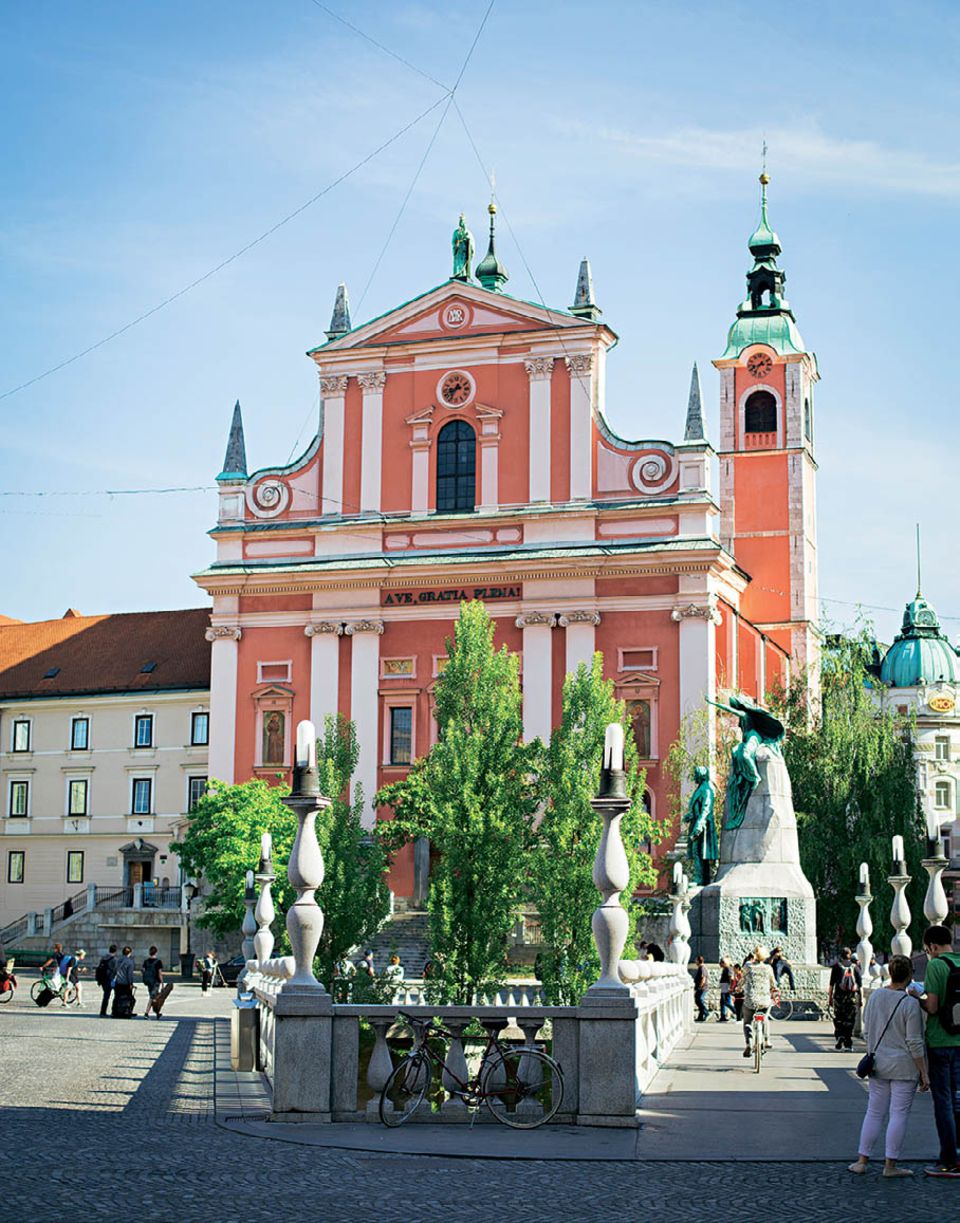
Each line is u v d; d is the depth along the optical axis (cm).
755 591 7050
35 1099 1911
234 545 6378
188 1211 1191
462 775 2630
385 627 6153
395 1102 1698
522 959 4903
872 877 5144
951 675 9894
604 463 6028
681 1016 3106
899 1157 1478
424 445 6212
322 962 2794
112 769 7100
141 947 6075
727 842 3744
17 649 7619
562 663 5912
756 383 7194
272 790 5741
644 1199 1278
